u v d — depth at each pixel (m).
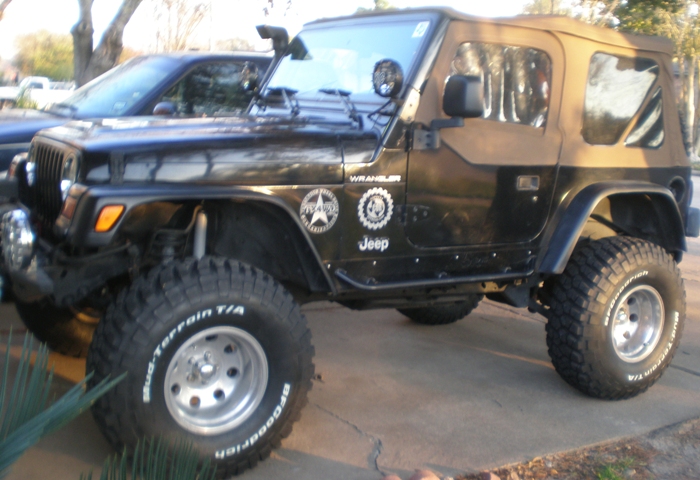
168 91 5.28
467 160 3.31
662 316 3.96
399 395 3.82
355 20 3.84
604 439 3.38
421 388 3.93
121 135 2.82
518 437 3.36
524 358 4.54
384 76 3.07
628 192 3.74
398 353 4.51
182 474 2.17
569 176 3.65
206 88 5.48
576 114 3.66
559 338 3.76
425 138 3.19
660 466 3.13
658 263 3.85
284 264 3.16
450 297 3.81
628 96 3.90
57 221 2.67
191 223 2.97
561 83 3.60
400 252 3.24
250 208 3.02
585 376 3.74
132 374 2.58
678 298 3.98
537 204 3.57
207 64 5.47
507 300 3.93
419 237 3.27
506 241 3.52
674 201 3.96
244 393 2.92
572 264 3.79
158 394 2.65
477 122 3.36
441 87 3.24
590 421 3.58
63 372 3.78
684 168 4.23
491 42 3.39
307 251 3.02
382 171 3.11
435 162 3.23
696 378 4.30
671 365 4.51
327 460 3.07
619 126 3.86
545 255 3.63
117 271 2.91
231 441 2.81
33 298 2.99
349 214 3.07
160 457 2.21
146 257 3.00
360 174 3.06
